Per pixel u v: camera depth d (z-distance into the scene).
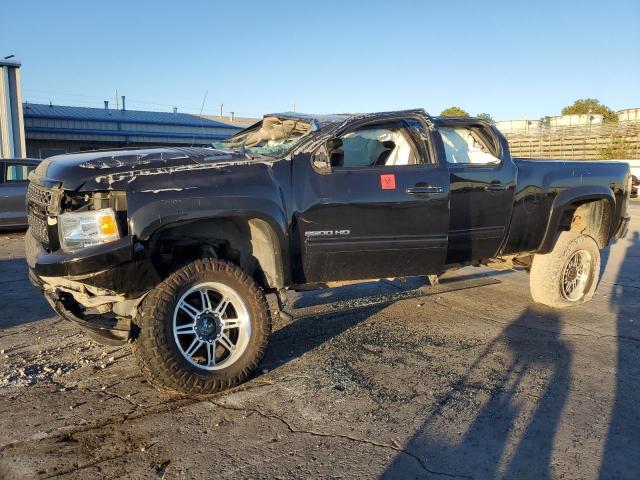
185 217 3.80
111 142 28.86
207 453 3.20
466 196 5.18
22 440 3.33
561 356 4.80
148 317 3.73
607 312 6.21
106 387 4.12
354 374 4.37
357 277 4.75
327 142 4.50
